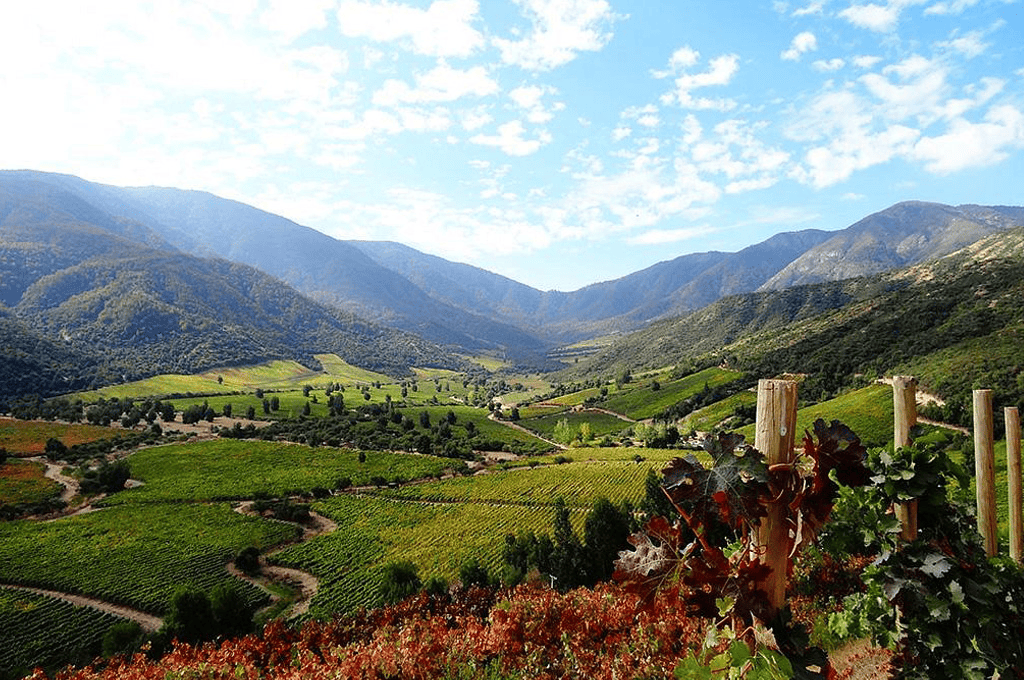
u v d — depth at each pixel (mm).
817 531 2131
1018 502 6465
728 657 2162
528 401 189500
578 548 31469
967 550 4078
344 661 6629
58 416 124250
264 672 7758
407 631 7398
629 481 79000
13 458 93562
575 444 114875
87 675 7551
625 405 143000
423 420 134750
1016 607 4230
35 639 40031
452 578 48812
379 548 59938
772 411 2127
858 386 88625
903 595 3736
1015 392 57906
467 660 6938
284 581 52375
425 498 78250
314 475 90188
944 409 55812
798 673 1995
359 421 138250
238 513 72500
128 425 120812
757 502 1940
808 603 8828
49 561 55000
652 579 2139
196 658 7617
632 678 6125
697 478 2023
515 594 8867
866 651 6902
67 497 77938
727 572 2053
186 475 89500
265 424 133625
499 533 63031
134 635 25375
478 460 105000
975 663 3580
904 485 3607
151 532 64125
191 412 128250
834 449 2123
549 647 7328
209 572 53344
